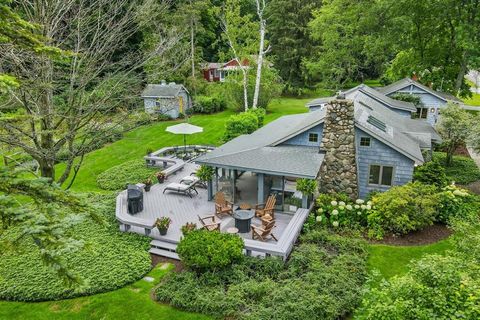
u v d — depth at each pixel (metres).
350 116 14.27
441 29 29.55
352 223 13.44
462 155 22.89
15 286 9.72
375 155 14.97
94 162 22.08
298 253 10.97
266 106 36.78
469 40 25.44
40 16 9.33
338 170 14.95
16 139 8.80
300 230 12.73
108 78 11.08
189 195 16.14
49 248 4.57
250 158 14.46
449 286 5.70
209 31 43.50
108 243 11.91
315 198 15.02
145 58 12.72
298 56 46.69
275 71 40.31
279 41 46.91
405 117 22.98
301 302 8.62
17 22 5.02
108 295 9.54
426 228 13.38
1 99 8.80
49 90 9.49
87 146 10.34
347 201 14.41
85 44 11.17
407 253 11.71
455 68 30.81
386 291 6.04
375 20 31.95
